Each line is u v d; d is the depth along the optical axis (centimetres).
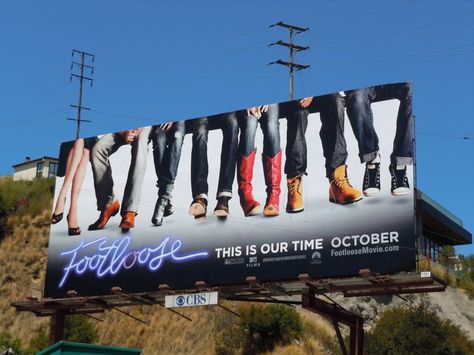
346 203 2712
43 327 5234
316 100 2894
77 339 4638
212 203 3020
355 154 2747
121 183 3288
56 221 3388
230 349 4309
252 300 2897
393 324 4091
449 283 5178
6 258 5712
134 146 3309
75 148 3469
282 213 2838
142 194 3216
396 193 2628
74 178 3419
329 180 2773
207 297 2866
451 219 4675
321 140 2836
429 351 3972
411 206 2589
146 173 3238
